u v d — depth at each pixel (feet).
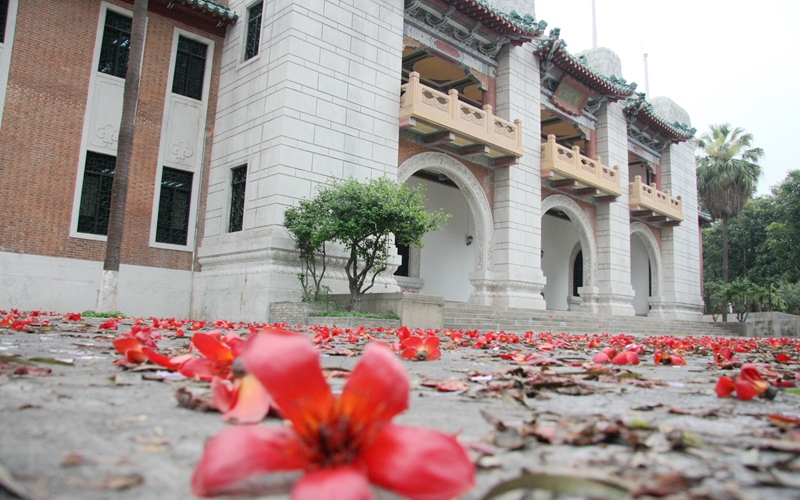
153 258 45.96
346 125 46.73
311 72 44.91
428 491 2.92
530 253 62.80
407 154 54.70
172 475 3.65
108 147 44.55
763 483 3.86
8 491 2.99
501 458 4.39
